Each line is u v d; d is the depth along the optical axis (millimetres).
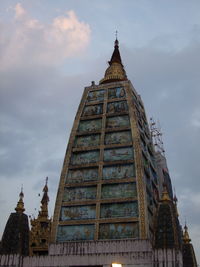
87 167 54344
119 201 49875
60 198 52719
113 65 69562
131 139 54969
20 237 49281
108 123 58062
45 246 58062
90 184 52625
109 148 55062
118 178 51906
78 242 48281
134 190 50281
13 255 47906
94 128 58344
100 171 53344
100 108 60344
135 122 56344
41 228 60344
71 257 47406
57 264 47406
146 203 49031
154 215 49094
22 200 52688
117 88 61656
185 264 60531
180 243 44781
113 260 45469
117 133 56406
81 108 61312
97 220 49469
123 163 52844
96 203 50781
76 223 50125
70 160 55906
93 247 47375
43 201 65438
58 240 49656
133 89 63312
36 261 48031
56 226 50656
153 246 44094
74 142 57625
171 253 42500
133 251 45562
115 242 46906
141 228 46938
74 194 52719
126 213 48844
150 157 59625
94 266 46188
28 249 49969
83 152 56250
